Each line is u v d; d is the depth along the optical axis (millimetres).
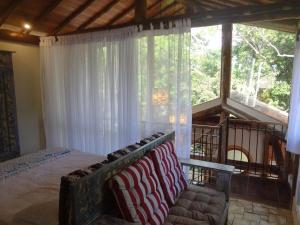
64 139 4023
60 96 3949
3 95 3506
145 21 3125
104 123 3621
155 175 2070
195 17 2881
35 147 4121
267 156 5520
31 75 3973
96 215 1603
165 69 3082
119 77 3359
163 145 2484
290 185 3453
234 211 2938
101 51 3490
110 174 1747
